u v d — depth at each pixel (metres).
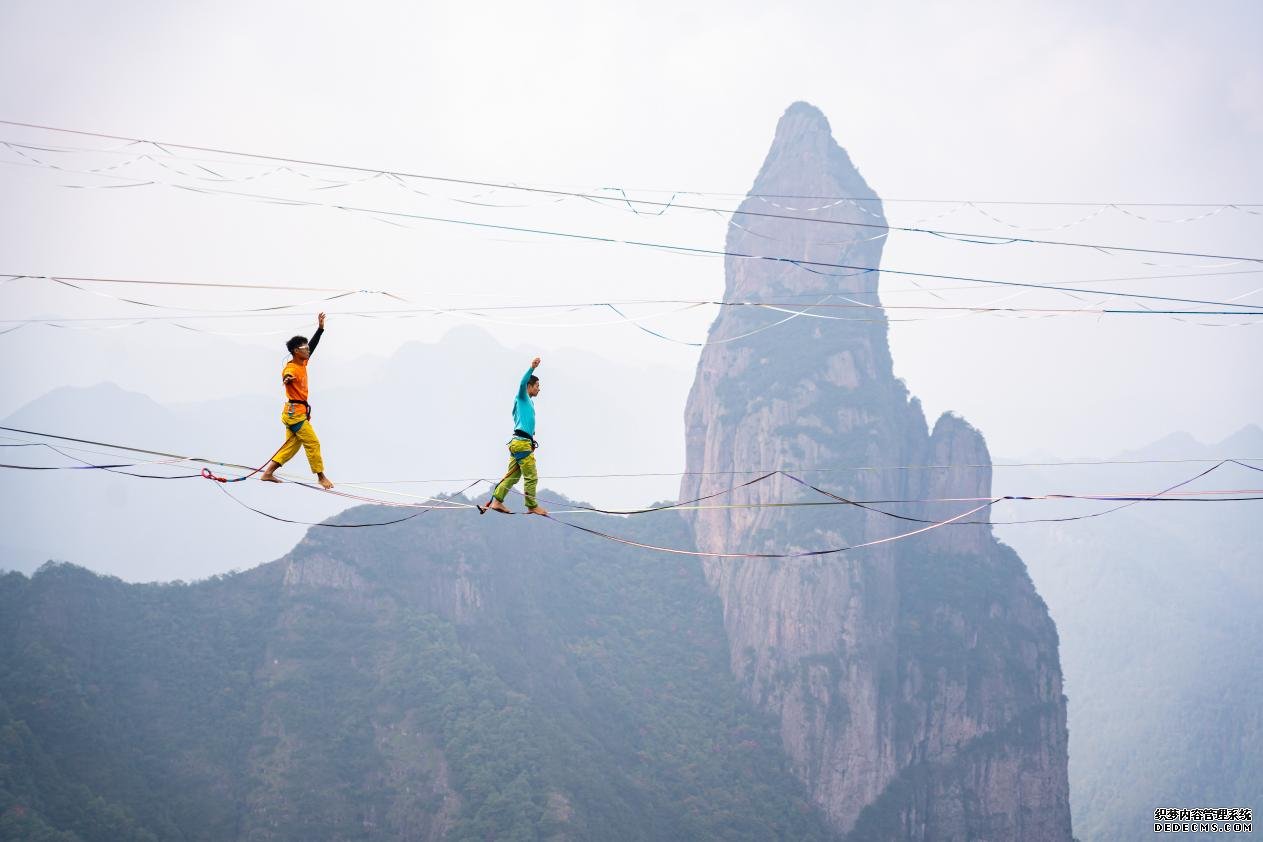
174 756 123.00
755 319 198.00
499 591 167.00
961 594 168.25
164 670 135.25
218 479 23.31
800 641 157.12
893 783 149.38
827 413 177.38
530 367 23.72
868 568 161.38
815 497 168.38
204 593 151.75
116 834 105.69
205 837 112.69
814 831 142.25
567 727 146.38
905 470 181.00
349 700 137.25
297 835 115.94
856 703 149.62
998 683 160.62
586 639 171.88
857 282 195.12
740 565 175.62
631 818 132.00
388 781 127.06
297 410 22.53
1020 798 155.12
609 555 191.75
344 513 164.88
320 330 23.19
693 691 164.25
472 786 126.50
